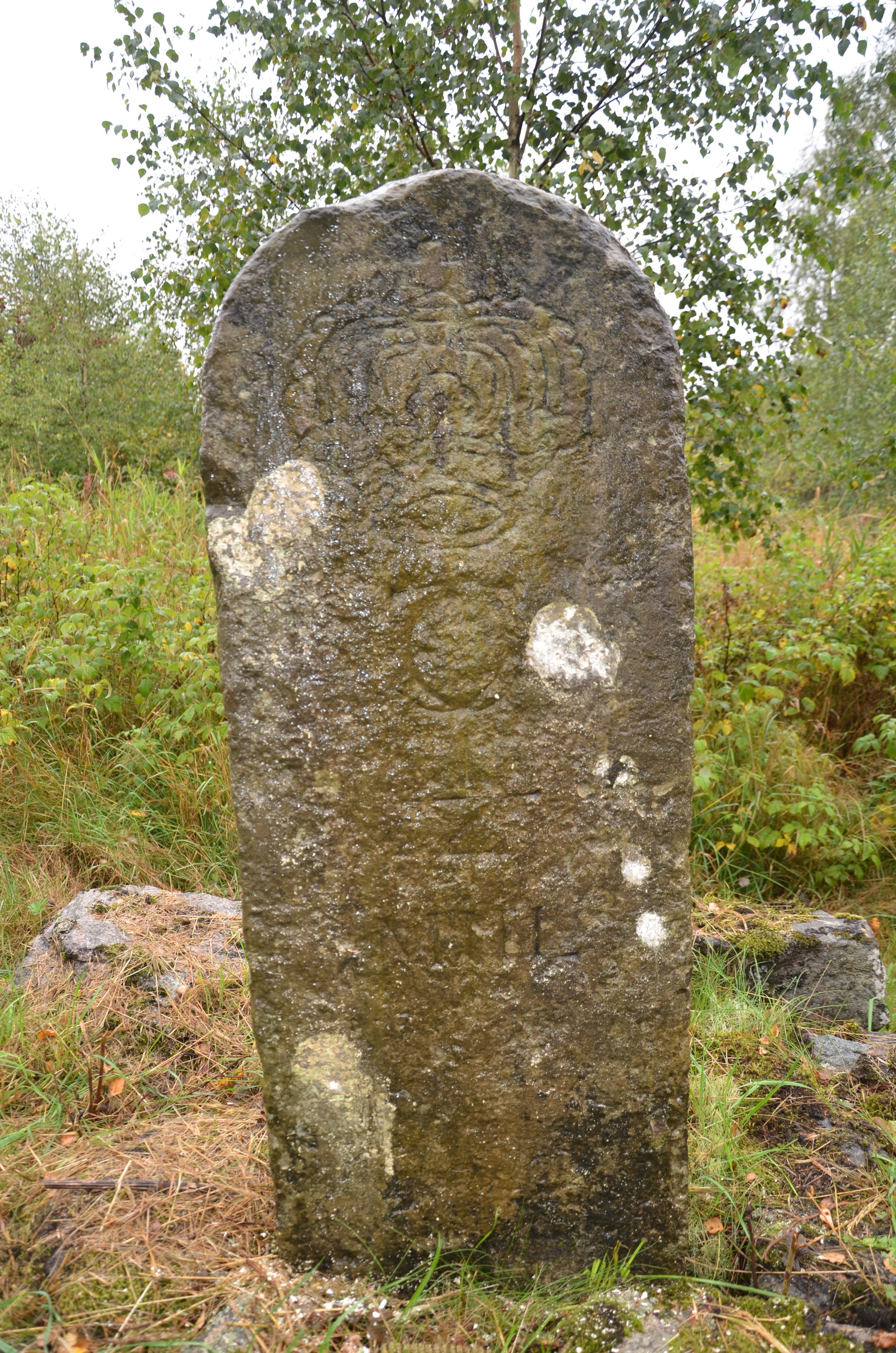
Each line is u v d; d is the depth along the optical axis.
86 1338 1.58
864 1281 1.77
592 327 1.72
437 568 1.71
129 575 4.36
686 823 1.81
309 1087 1.76
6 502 5.14
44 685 3.89
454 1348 1.63
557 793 1.77
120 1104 2.29
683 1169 1.87
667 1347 1.65
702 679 4.39
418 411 1.68
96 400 8.97
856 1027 2.78
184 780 3.86
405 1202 1.82
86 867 3.62
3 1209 1.87
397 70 4.27
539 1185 1.84
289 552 1.67
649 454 1.74
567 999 1.81
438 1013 1.78
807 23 3.88
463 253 1.68
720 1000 2.86
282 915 1.72
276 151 4.55
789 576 5.23
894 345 8.55
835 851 3.86
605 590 1.75
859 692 4.69
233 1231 1.88
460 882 1.76
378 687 1.71
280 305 1.64
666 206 4.34
